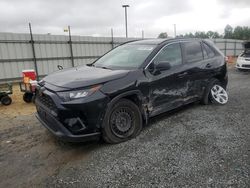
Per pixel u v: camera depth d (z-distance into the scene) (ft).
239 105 21.91
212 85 21.61
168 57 17.47
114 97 13.65
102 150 13.44
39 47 50.78
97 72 14.97
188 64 18.80
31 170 11.80
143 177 10.73
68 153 13.38
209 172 10.93
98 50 60.59
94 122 13.02
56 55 53.42
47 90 13.66
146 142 14.25
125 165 11.78
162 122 17.56
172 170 11.19
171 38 19.04
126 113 14.47
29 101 27.40
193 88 19.40
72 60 56.08
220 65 21.98
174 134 15.34
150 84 15.57
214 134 15.20
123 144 14.08
